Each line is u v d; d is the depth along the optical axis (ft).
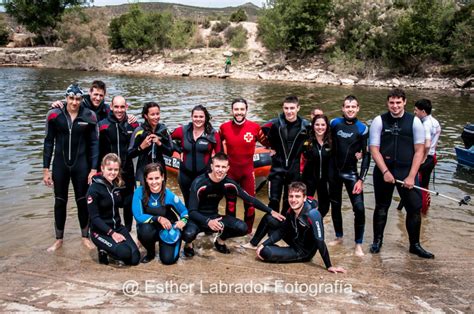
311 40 108.27
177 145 18.63
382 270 15.20
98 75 102.53
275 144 18.06
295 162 17.84
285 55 111.34
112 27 132.77
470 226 19.86
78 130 16.43
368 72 98.27
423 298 13.14
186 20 136.87
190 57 121.90
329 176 17.43
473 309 12.55
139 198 15.58
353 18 102.53
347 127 16.90
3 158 29.35
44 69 116.26
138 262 15.38
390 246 17.66
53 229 18.78
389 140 16.20
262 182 24.75
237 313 12.03
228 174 18.28
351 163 17.07
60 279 14.02
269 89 79.41
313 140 17.37
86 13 139.23
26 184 24.34
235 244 17.67
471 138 30.68
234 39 122.52
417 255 16.67
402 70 98.37
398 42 96.78
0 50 130.31
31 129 39.22
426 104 20.08
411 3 105.91
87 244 17.02
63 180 16.63
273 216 16.28
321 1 106.83
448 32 96.17
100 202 15.35
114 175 15.31
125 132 17.34
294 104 17.26
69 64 121.19
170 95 67.36
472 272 15.10
